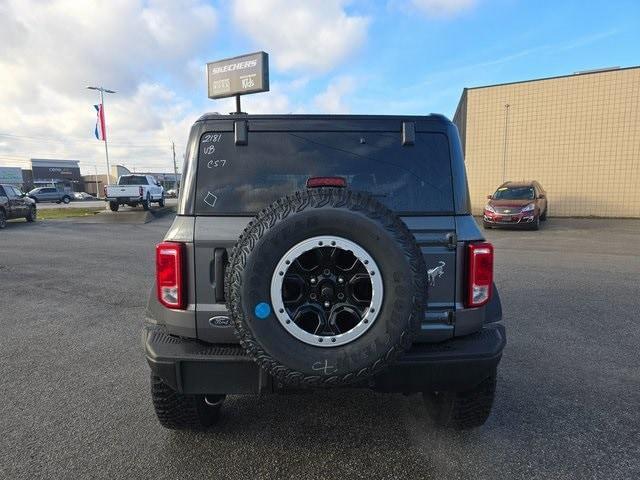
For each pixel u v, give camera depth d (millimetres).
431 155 2707
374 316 2189
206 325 2521
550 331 5176
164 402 2840
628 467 2680
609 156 19438
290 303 2248
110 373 4137
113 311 6199
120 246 12750
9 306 6457
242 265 2184
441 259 2568
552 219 19344
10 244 13273
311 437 3043
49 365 4324
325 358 2178
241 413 3387
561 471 2648
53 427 3178
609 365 4219
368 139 2713
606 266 9102
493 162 21969
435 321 2561
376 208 2221
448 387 2527
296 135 2707
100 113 32531
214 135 2693
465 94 22266
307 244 2182
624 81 18797
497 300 2822
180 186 2727
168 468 2693
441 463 2736
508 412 3359
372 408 3463
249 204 2650
